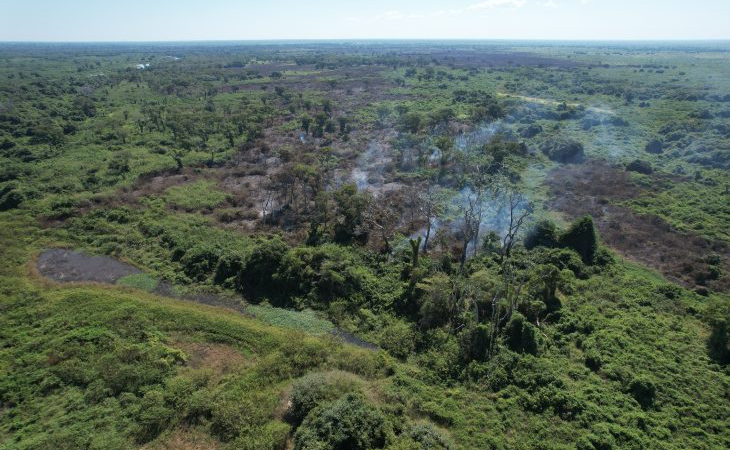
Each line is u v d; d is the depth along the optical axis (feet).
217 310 127.13
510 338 111.04
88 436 84.33
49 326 114.32
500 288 120.37
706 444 83.56
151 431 86.79
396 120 316.81
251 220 181.37
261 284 136.77
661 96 385.09
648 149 259.39
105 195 193.36
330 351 108.68
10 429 86.43
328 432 81.66
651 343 110.32
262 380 99.91
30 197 190.39
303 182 198.18
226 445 84.33
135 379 97.40
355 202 167.22
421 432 84.17
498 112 317.83
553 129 295.07
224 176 226.38
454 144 247.91
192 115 317.01
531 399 93.91
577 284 134.51
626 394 94.94
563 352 108.47
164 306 124.36
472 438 85.56
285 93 423.23
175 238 161.27
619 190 201.46
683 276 141.38
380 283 136.36
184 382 97.76
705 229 166.20
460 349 108.27
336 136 289.94
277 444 84.28
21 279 136.87
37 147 260.21
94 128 302.66
